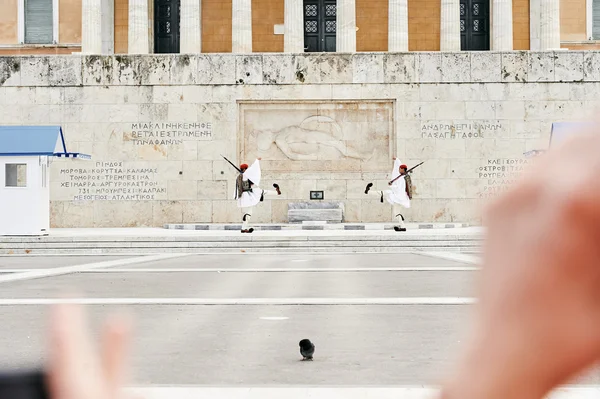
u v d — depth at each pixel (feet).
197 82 138.51
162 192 137.69
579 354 2.31
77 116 138.31
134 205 137.49
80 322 2.56
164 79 138.51
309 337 37.22
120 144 138.10
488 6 178.19
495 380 2.35
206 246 104.53
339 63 138.51
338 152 138.62
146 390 25.30
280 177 138.51
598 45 177.58
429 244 103.09
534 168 2.44
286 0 154.51
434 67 137.90
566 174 2.36
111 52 175.63
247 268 76.64
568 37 177.88
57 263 85.56
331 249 103.55
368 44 178.40
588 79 136.87
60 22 178.19
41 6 179.52
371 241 104.01
